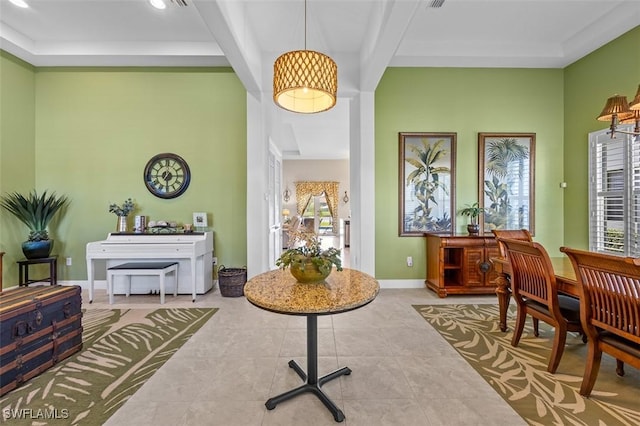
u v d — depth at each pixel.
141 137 4.07
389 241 4.06
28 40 3.63
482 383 1.84
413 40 3.69
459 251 3.72
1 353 1.73
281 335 2.55
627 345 1.56
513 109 4.06
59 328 2.10
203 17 2.35
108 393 1.75
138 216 3.89
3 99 3.64
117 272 3.38
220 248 4.10
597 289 1.64
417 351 2.25
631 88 3.17
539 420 1.51
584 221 3.74
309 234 1.88
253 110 3.86
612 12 3.12
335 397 1.70
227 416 1.55
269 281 1.81
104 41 3.72
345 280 1.83
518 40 3.69
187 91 4.07
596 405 1.63
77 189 4.05
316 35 3.45
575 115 3.87
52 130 4.04
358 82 3.83
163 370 2.00
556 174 4.06
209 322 2.84
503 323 2.62
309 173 10.41
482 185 4.04
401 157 4.04
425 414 1.56
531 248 2.03
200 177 4.09
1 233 3.62
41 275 4.02
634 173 3.13
